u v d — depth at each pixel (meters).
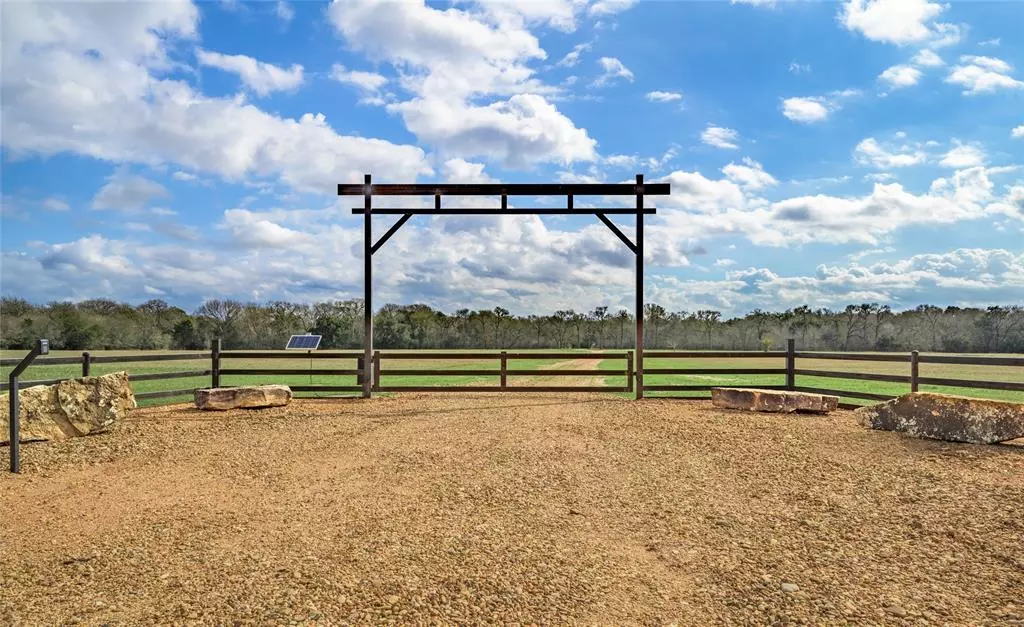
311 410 11.69
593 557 4.36
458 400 13.29
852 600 3.66
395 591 3.74
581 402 12.94
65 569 4.11
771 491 6.08
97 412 9.14
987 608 3.56
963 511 5.34
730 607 3.58
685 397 13.58
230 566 4.14
